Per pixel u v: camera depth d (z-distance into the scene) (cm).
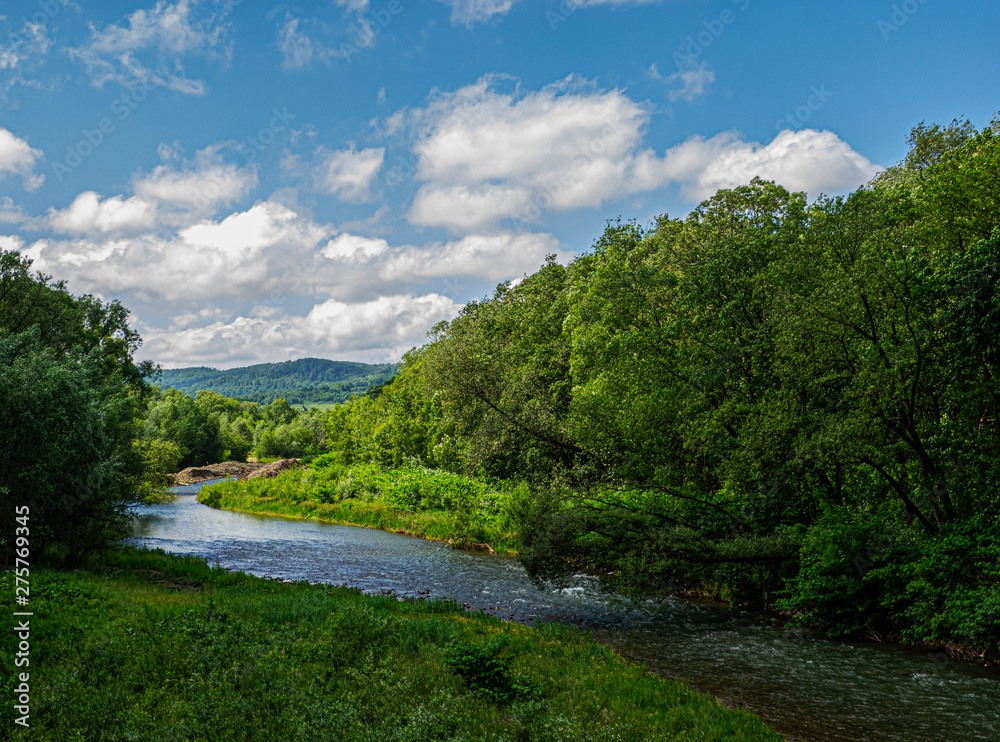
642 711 1050
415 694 1003
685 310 2473
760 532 2095
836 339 1853
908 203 2111
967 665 1480
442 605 1938
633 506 2236
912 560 1700
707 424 2119
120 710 816
